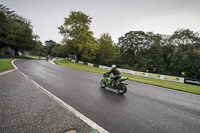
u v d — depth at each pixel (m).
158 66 34.41
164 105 4.25
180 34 31.09
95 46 35.91
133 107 3.78
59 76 8.66
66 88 5.41
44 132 2.15
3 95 3.88
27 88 4.88
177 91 7.20
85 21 34.78
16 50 42.56
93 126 2.47
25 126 2.29
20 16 40.22
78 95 4.51
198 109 4.10
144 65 35.44
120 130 2.42
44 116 2.71
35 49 45.19
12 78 6.55
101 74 13.22
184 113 3.63
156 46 35.47
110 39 41.22
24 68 11.41
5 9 34.38
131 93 5.68
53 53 90.12
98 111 3.23
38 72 9.66
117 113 3.22
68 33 34.97
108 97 4.62
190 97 5.85
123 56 44.47
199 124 2.97
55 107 3.24
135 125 2.67
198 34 28.92
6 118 2.53
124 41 44.00
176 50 32.44
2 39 33.25
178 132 2.54
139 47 40.94
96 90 5.57
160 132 2.47
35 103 3.42
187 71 29.06
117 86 5.54
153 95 5.63
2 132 2.07
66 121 2.57
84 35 32.81
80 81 7.50
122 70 22.16
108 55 41.03
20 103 3.34
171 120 3.08
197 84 11.78
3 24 32.62
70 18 33.53
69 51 43.34
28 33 38.72
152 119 3.05
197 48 28.45
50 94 4.33
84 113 3.03
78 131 2.26
